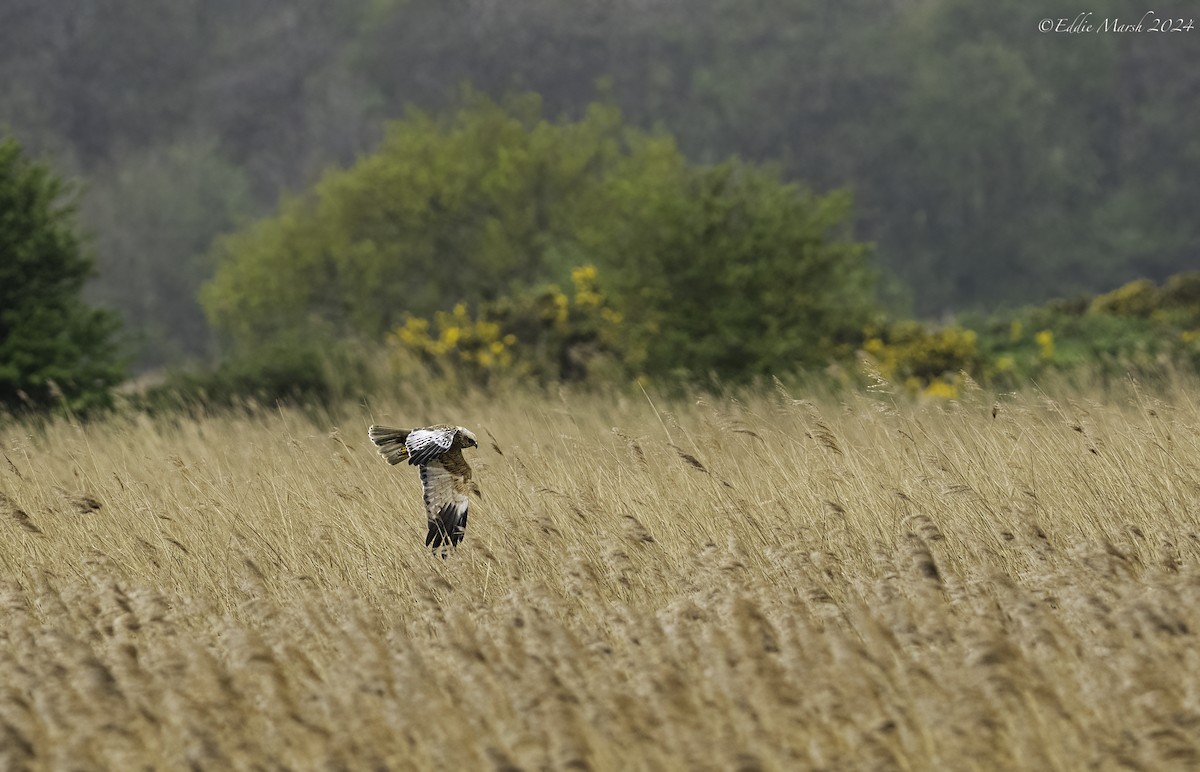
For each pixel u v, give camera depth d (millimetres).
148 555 42812
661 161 184000
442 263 195625
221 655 34406
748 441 50250
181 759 26922
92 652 32562
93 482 50344
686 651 31125
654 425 59938
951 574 37031
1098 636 31109
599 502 43719
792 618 32031
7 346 95562
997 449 46062
